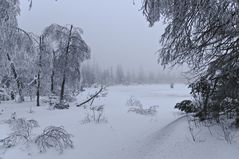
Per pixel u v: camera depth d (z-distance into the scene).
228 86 6.16
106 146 8.55
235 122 6.36
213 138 5.74
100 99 27.39
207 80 6.67
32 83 22.62
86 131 10.64
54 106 19.09
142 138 8.73
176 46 6.40
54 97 23.02
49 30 22.19
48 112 16.45
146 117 14.13
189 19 5.93
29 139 8.98
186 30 6.10
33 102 23.19
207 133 6.13
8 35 15.20
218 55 6.01
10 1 14.76
